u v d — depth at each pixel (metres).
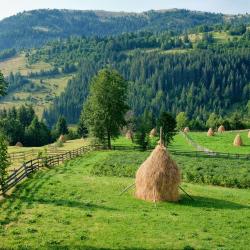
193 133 165.12
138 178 41.75
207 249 27.03
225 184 56.12
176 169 41.06
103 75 103.25
